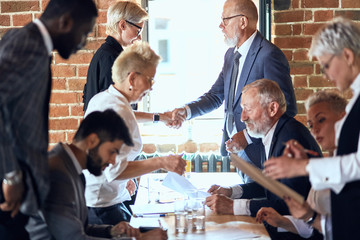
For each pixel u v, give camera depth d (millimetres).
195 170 4191
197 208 2209
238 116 3453
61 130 4203
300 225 2305
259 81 2656
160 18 4379
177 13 4383
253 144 3115
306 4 4047
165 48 4426
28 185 1728
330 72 1757
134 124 2504
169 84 4465
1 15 4074
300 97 4137
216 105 3873
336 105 2113
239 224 2287
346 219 1761
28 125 1681
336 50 1711
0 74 1605
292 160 1723
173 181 2600
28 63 1653
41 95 1740
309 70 4102
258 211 2350
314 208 2178
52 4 1777
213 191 2707
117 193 2570
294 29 4074
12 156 1650
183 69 4453
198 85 4477
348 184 1762
